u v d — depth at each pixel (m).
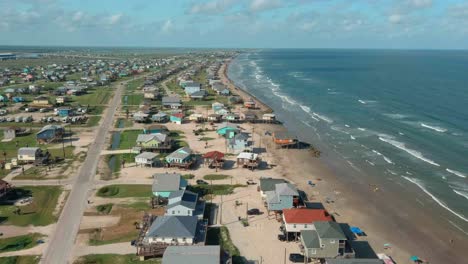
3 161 97.12
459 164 96.38
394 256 59.03
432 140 115.69
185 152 97.69
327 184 86.44
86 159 99.94
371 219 70.62
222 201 76.50
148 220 64.44
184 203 68.00
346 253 55.94
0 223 66.00
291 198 70.00
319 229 56.78
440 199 78.56
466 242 63.50
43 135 115.38
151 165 95.06
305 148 112.38
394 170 94.06
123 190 80.81
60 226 65.31
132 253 57.28
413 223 69.38
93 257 56.12
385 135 122.62
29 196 77.12
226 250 58.62
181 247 53.94
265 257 57.31
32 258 55.81
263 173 92.50
